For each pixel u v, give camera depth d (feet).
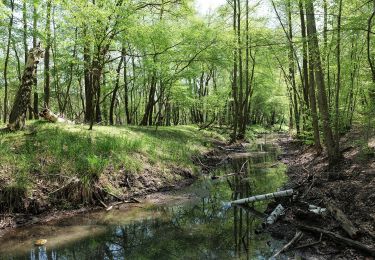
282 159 61.77
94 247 25.57
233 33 70.44
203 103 102.68
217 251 24.57
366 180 29.94
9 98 115.14
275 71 111.14
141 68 64.49
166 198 38.60
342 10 36.55
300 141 71.82
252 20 81.15
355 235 22.84
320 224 26.17
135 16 46.03
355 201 27.35
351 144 41.68
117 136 46.39
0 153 32.32
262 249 24.43
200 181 47.06
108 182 36.94
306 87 62.90
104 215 32.63
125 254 24.53
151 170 43.34
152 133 60.18
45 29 50.24
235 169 55.26
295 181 40.52
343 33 33.73
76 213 32.45
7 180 30.27
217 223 30.63
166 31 58.34
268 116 207.31
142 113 120.06
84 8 40.04
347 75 47.75
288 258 22.36
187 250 25.02
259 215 32.27
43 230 28.45
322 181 35.24
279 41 61.31
